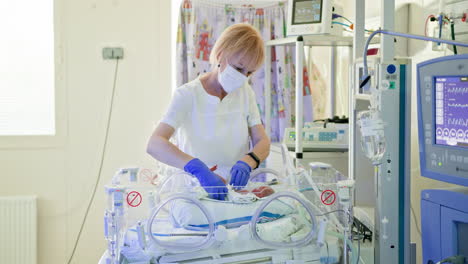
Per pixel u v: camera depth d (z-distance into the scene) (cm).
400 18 246
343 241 140
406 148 152
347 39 260
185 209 138
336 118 281
